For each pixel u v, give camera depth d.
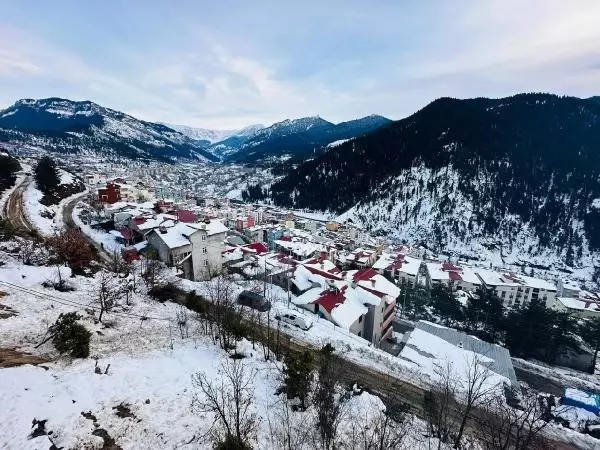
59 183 102.88
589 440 27.31
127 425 14.90
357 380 30.09
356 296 48.44
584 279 128.38
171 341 25.42
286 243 83.88
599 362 60.97
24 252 35.34
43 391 15.20
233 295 43.09
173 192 160.12
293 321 38.94
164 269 46.22
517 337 58.91
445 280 85.19
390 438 18.72
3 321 21.89
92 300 30.05
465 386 36.00
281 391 21.38
